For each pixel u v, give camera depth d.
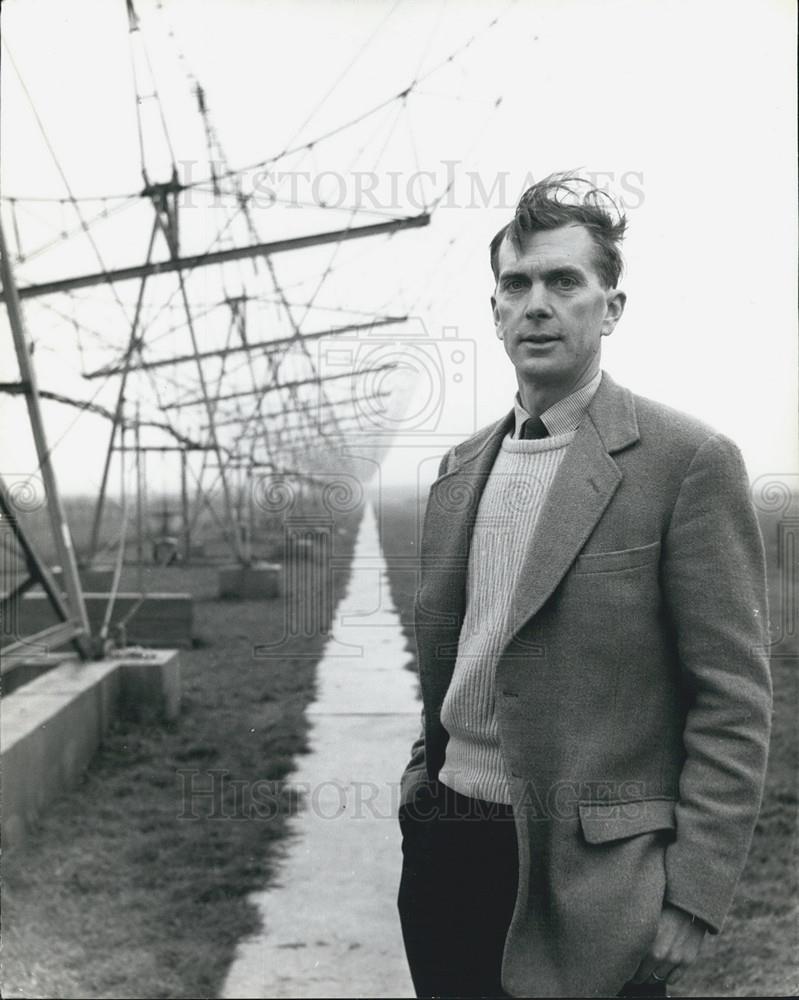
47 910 3.12
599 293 1.49
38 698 4.64
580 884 1.39
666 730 1.42
